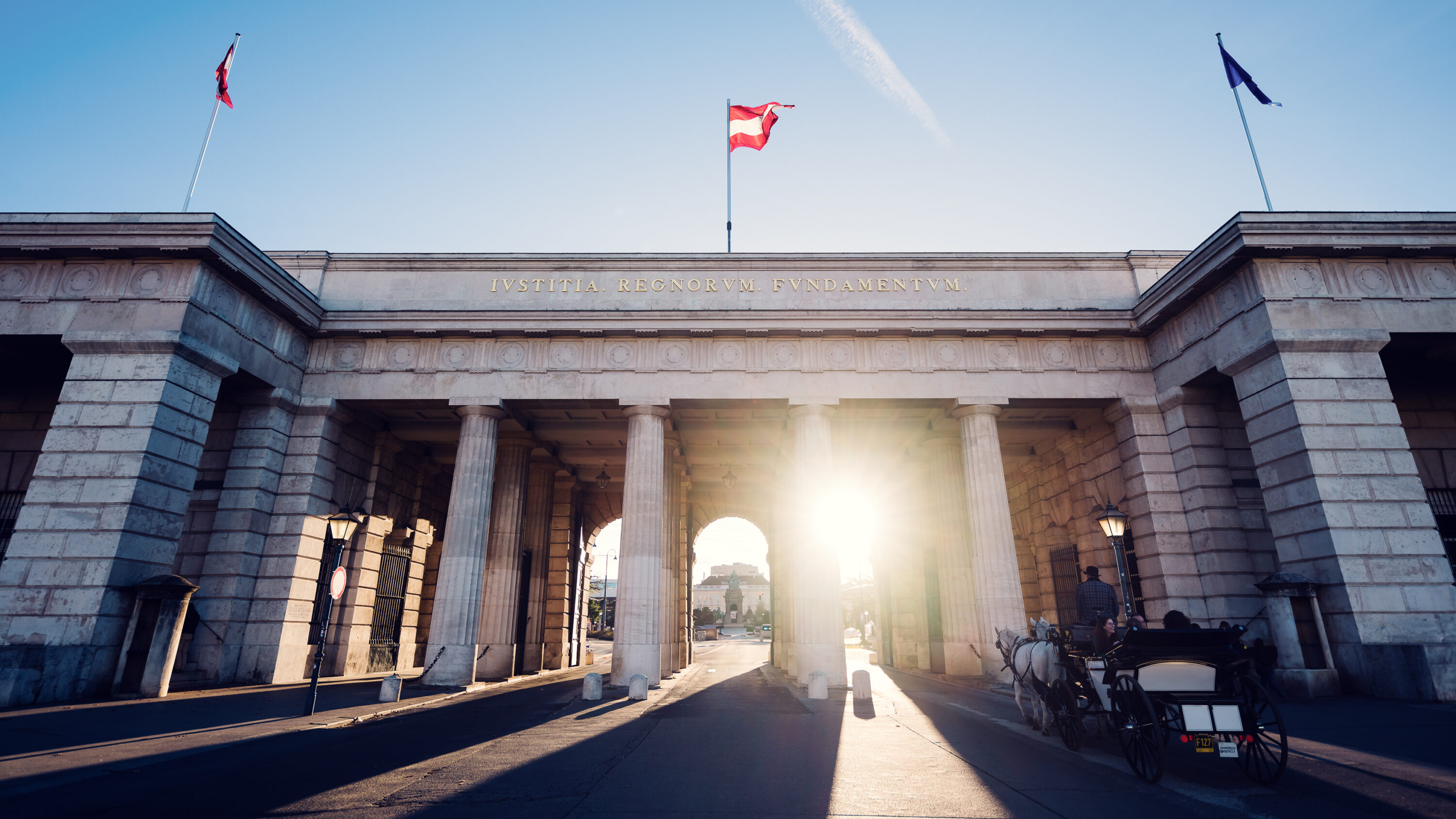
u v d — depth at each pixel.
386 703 15.94
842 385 22.28
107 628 16.05
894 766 9.02
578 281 23.75
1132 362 22.72
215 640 19.69
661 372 22.42
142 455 17.05
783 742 10.88
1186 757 9.54
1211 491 20.59
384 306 23.25
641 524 21.08
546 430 27.59
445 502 31.67
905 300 23.56
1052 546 28.17
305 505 21.34
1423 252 18.19
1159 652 8.32
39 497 16.84
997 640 13.26
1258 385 18.48
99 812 6.70
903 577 35.03
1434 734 10.48
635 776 8.40
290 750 10.12
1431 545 16.33
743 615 163.38
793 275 23.83
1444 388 21.50
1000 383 22.38
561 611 33.47
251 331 20.33
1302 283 18.17
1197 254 19.53
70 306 18.27
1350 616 15.77
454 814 6.69
